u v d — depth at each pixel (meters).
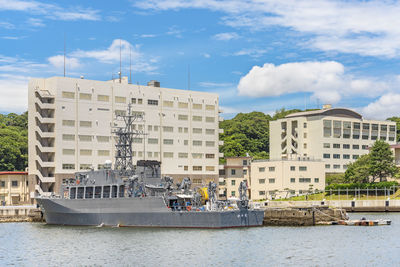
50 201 101.94
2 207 124.12
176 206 89.50
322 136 184.75
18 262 66.44
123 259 66.69
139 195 92.50
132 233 85.06
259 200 160.00
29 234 90.00
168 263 63.97
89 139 145.12
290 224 96.56
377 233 86.12
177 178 160.50
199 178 164.88
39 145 140.75
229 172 172.50
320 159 169.50
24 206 128.12
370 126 196.75
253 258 66.19
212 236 81.25
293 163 161.62
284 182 159.88
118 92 150.62
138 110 154.00
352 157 191.25
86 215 96.88
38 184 142.12
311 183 163.88
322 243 76.12
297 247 73.00
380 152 148.38
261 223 94.56
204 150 166.50
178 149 161.25
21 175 146.00
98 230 90.44
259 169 166.50
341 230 89.94
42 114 143.50
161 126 158.38
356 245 74.62
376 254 68.56
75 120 143.38
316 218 98.31
